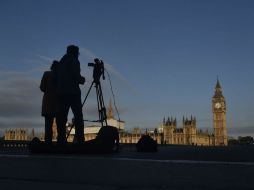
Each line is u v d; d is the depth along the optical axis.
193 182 5.62
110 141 15.48
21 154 15.23
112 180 5.88
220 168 7.48
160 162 9.02
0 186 5.29
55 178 6.16
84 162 9.30
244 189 5.02
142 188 5.11
